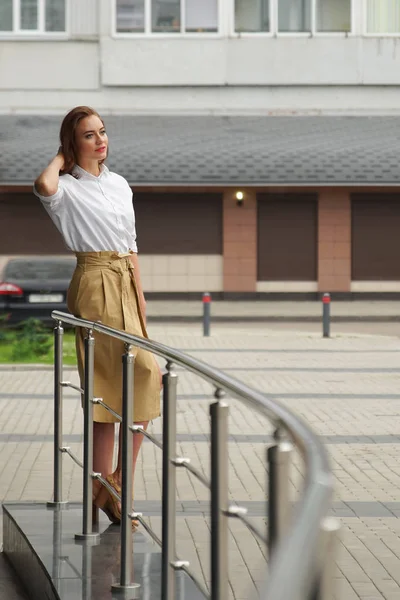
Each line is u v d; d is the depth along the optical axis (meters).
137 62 41.16
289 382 17.09
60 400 7.33
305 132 41.00
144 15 41.12
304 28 41.28
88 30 41.06
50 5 40.94
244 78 41.25
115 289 6.38
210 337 25.28
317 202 40.78
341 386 16.59
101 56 41.06
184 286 40.66
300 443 2.53
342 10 41.28
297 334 26.28
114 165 39.53
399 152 40.28
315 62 41.28
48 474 9.86
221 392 3.97
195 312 33.06
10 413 13.83
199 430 12.30
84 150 6.42
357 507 8.52
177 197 40.53
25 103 41.09
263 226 40.81
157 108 41.28
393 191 40.69
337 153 40.16
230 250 40.59
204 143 40.47
